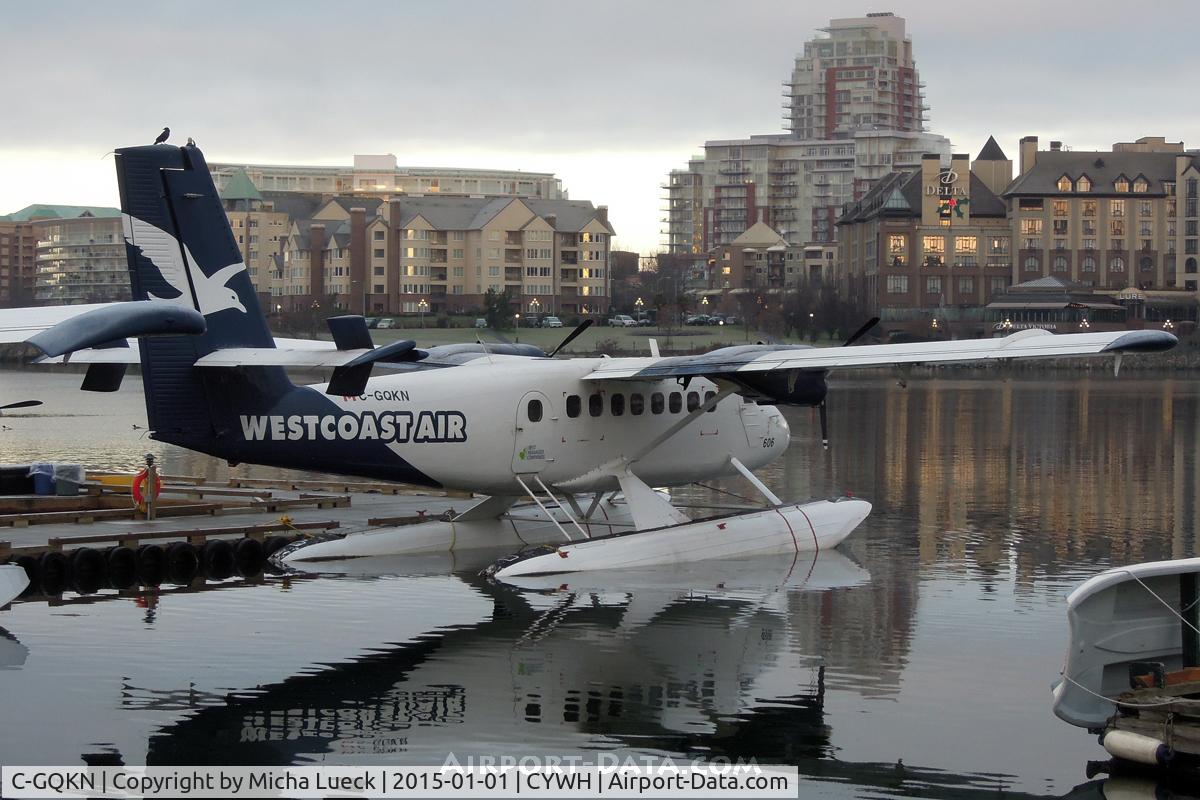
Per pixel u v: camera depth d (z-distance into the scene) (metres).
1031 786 22.34
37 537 40.75
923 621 33.56
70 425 107.44
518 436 40.75
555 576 39.16
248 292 38.41
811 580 38.81
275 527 43.97
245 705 26.44
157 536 40.94
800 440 87.94
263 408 38.31
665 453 43.94
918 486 62.56
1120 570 24.83
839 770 23.08
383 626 32.91
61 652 30.39
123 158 36.94
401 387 39.62
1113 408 119.81
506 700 26.80
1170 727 22.28
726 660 29.70
